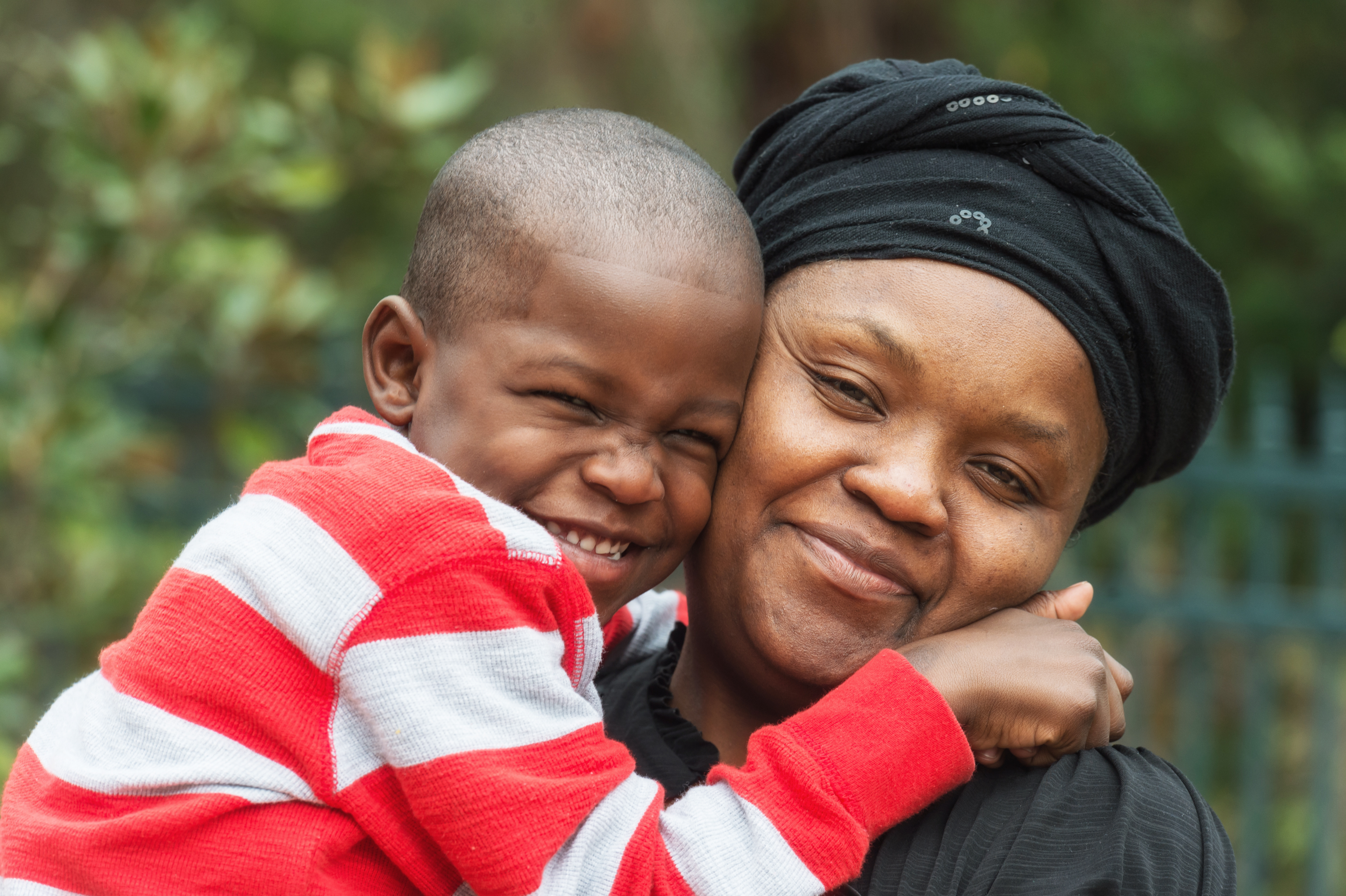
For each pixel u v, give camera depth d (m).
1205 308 1.56
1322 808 4.42
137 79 4.23
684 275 1.47
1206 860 1.42
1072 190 1.52
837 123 1.60
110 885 1.32
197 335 4.58
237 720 1.34
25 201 5.68
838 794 1.36
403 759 1.31
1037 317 1.48
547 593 1.43
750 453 1.54
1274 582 4.44
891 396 1.49
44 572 4.27
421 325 1.57
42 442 4.10
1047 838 1.41
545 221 1.48
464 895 1.36
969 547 1.51
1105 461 1.63
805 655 1.51
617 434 1.48
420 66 4.73
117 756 1.37
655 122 6.64
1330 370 7.40
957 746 1.41
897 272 1.50
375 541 1.35
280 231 6.02
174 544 4.72
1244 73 8.37
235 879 1.30
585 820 1.34
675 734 1.62
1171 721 5.17
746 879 1.33
